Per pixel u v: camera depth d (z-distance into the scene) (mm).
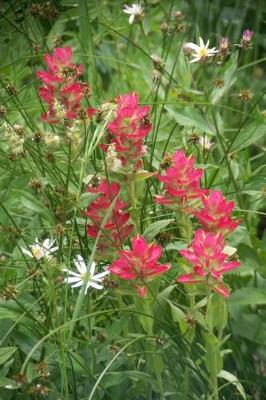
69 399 934
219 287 848
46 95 1017
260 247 1078
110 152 918
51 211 1030
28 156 1194
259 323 1012
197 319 900
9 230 1018
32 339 928
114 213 917
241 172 1209
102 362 980
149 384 956
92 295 1021
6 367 902
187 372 933
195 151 1224
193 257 838
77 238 1052
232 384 1007
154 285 907
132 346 967
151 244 859
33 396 928
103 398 971
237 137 1166
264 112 1213
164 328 933
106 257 935
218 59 1172
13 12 1383
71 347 963
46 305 961
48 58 1035
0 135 1059
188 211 904
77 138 979
